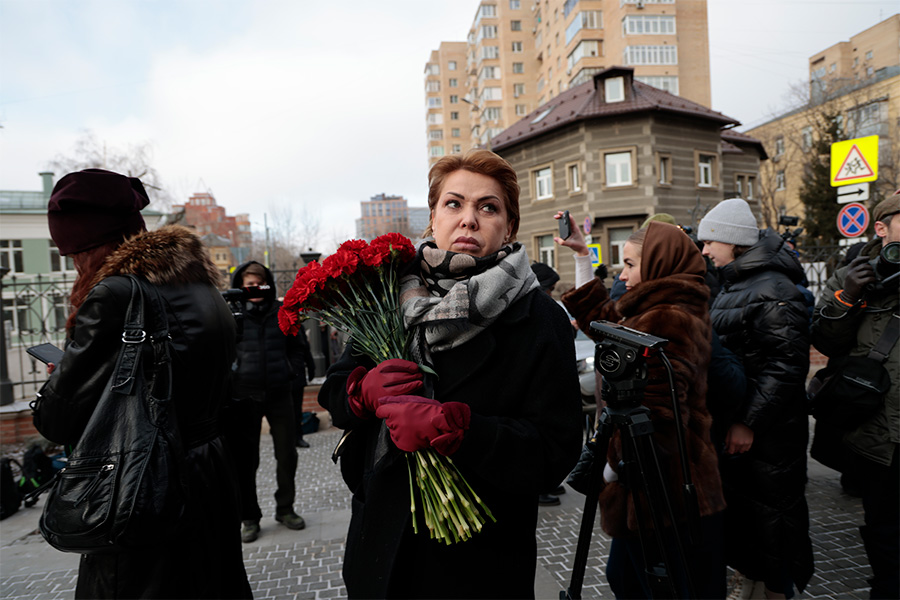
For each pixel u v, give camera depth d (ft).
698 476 5.42
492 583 3.73
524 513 3.99
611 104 65.72
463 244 4.04
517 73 177.58
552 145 69.26
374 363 4.29
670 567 4.76
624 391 4.74
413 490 3.76
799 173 98.78
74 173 5.33
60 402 4.70
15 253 76.48
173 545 4.97
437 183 4.37
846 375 7.04
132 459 4.49
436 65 248.52
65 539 4.36
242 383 11.46
